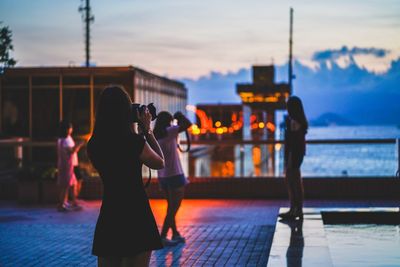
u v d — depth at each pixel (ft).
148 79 70.13
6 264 28.27
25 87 67.92
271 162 55.83
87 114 67.05
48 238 34.47
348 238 29.68
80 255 30.09
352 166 49.01
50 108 67.56
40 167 50.06
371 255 25.59
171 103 81.15
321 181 48.88
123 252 16.74
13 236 35.09
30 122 67.82
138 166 17.28
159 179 32.22
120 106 17.35
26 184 49.37
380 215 34.86
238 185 50.01
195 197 50.37
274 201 48.47
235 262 27.99
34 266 27.91
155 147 17.89
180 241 32.40
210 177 50.31
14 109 68.18
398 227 33.04
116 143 17.13
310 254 24.53
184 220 39.86
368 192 48.65
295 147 33.91
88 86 66.85
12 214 43.65
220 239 33.35
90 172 52.95
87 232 36.22
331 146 49.26
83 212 44.37
